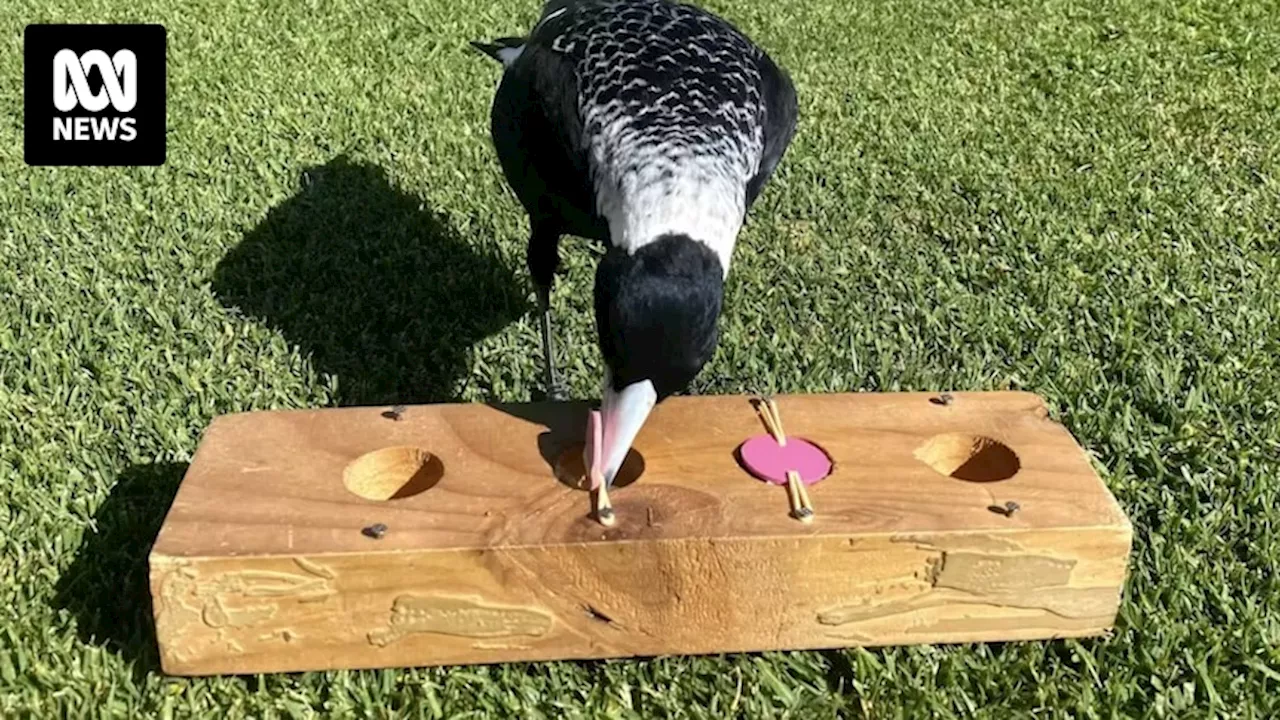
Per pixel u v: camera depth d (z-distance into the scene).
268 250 0.80
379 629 0.44
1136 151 0.98
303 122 0.99
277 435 0.48
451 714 0.45
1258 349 0.70
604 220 0.52
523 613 0.44
